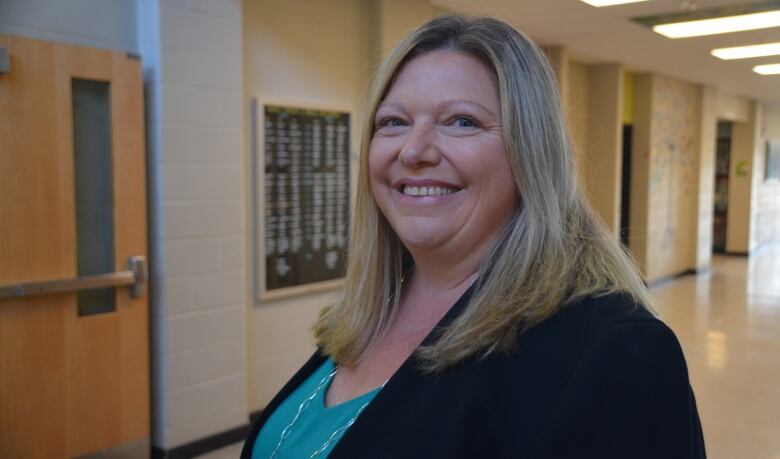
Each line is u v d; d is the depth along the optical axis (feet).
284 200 11.41
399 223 3.05
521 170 2.78
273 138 11.16
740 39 18.16
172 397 9.81
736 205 37.91
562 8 14.60
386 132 3.11
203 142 9.94
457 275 3.10
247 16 10.76
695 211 29.71
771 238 44.75
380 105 3.17
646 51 20.11
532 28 16.72
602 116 22.70
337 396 3.34
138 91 9.19
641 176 25.32
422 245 3.00
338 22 12.25
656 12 15.03
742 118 35.88
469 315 2.67
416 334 3.20
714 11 15.03
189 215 9.84
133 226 9.27
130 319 9.34
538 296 2.56
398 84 3.05
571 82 21.88
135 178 9.25
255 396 11.27
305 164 11.70
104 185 9.09
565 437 2.19
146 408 9.57
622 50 19.86
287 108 11.34
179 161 9.64
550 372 2.37
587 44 18.86
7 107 8.01
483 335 2.52
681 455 2.16
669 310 21.88
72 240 8.68
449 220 2.93
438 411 2.51
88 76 8.70
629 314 2.36
